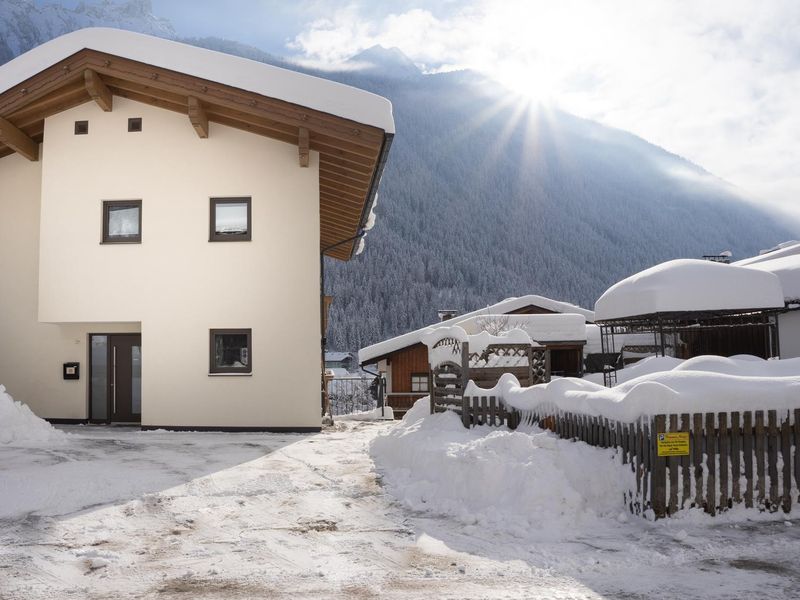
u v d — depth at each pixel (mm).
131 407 16047
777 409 6680
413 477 8430
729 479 6582
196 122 14258
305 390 14641
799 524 6344
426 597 4609
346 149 14375
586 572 5129
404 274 124000
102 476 8672
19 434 11664
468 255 149750
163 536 6160
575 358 25953
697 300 14734
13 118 15211
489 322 24469
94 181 15094
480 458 7207
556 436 8555
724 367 7812
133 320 14844
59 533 6195
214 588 4820
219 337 14891
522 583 4887
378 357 26250
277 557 5543
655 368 13398
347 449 11367
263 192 14914
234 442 12352
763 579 4918
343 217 20172
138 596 4664
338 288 110812
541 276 156875
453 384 11352
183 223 14922
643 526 6328
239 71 13820
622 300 15977
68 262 15000
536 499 6562
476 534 6168
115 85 14844
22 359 15953
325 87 13703
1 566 5285
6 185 16062
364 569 5234
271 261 14828
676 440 6426
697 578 4945
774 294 14891
